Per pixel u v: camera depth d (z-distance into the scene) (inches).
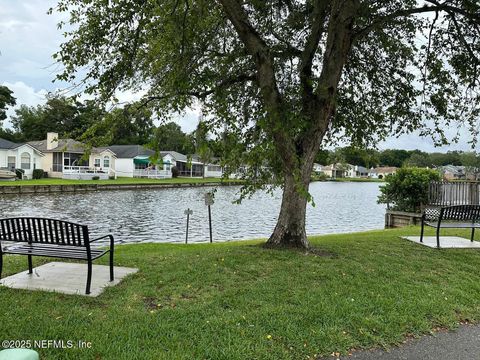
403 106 368.5
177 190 1742.1
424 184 693.3
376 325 161.0
